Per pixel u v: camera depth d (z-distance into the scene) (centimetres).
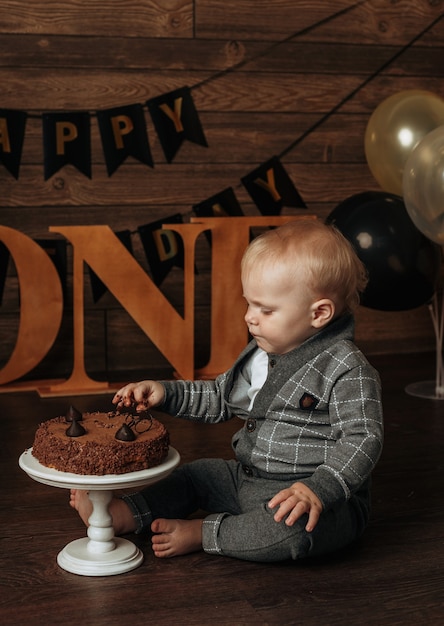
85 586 151
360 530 169
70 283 313
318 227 163
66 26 303
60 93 306
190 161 321
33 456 155
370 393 158
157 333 299
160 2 311
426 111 290
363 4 331
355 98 336
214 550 161
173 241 322
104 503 158
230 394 175
